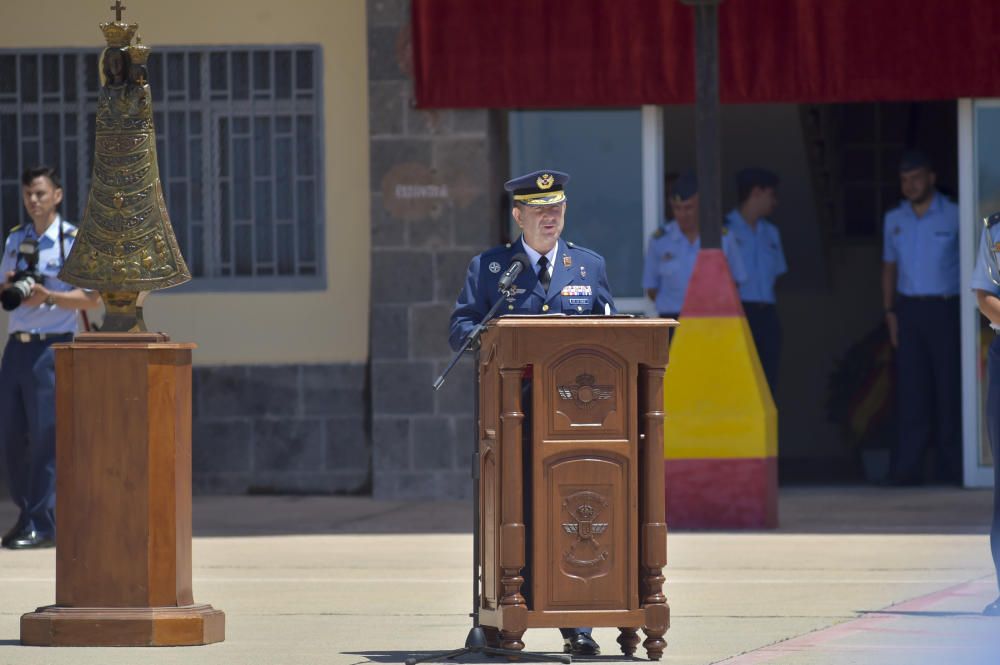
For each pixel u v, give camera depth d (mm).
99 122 12141
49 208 17312
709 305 18375
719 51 20750
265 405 22094
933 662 11070
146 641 11719
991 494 21375
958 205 22078
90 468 11781
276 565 16109
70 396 11789
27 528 17562
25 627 11758
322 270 22266
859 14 20688
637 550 10969
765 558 16172
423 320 21344
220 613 12047
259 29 22281
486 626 11266
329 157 22250
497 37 20969
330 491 22031
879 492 22094
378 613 13312
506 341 10789
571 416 10883
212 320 22266
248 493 22094
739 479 18250
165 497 11828
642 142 21625
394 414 21422
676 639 12000
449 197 21250
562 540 10875
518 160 21891
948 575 15055
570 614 10875
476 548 11453
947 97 20719
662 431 10984
